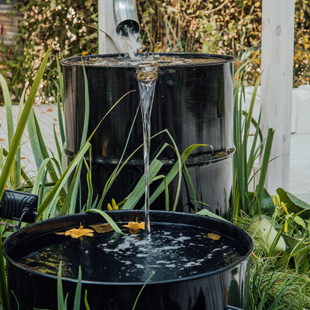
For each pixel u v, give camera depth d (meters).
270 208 2.57
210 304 1.13
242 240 1.43
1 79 1.94
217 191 2.06
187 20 5.98
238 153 2.43
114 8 2.32
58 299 1.09
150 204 1.97
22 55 6.61
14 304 1.22
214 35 5.69
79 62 2.18
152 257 1.36
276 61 2.70
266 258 2.04
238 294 1.21
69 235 1.50
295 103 4.84
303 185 3.41
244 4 6.04
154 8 6.07
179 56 2.45
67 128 2.12
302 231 2.42
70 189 1.76
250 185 3.04
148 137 1.87
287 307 1.74
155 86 1.88
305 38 6.32
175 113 1.90
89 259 1.34
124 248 1.42
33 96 1.28
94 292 1.09
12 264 1.19
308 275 2.03
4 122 5.16
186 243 1.45
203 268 1.29
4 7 6.52
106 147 1.96
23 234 1.43
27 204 1.54
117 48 2.60
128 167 1.95
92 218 1.60
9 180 2.04
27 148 4.14
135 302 1.08
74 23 6.19
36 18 6.39
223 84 2.01
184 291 1.10
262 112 2.81
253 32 6.00
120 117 1.92
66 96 2.08
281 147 2.77
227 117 2.06
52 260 1.33
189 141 1.94
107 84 1.91
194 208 2.00
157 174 1.95
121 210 1.61
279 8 2.64
